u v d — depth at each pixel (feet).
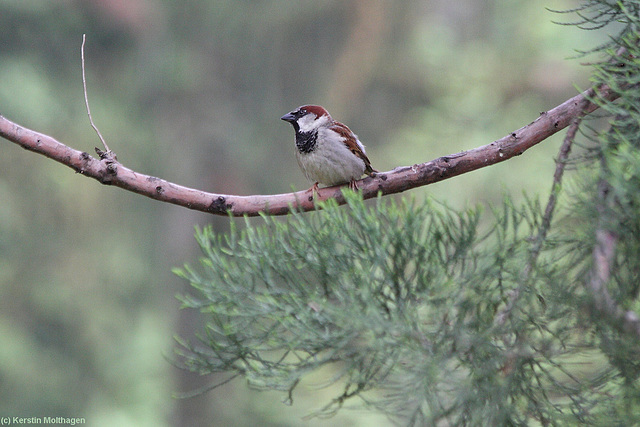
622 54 11.44
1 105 58.49
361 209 10.17
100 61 64.80
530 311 9.13
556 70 46.78
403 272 9.88
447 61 49.21
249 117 65.26
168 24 63.52
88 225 65.82
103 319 65.21
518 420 9.19
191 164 64.03
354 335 9.51
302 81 64.64
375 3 59.00
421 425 9.02
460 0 58.70
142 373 64.13
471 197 38.78
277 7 61.52
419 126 46.91
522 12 50.03
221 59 64.39
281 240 10.62
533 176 38.88
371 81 60.08
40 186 63.77
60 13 60.75
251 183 64.64
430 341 9.46
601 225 9.12
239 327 10.36
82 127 63.57
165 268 64.85
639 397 8.77
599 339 8.90
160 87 64.44
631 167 8.75
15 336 60.95
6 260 62.23
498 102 46.83
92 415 61.77
